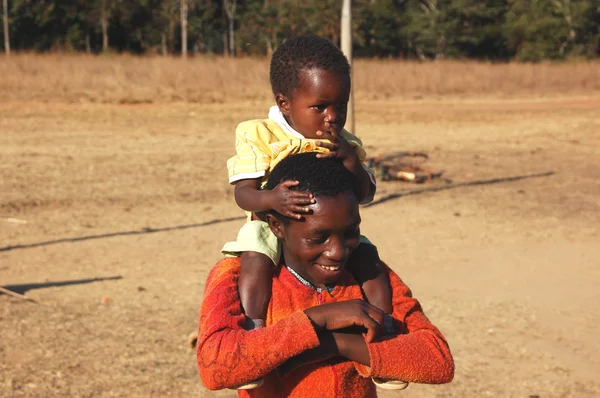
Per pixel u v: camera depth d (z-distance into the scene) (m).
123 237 9.53
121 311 7.08
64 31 70.31
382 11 73.38
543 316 7.14
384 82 30.88
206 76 28.28
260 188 2.28
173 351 6.24
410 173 13.18
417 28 73.00
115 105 22.70
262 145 2.29
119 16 71.50
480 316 7.12
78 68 28.02
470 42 75.06
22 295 7.35
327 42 2.28
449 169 14.71
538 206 11.59
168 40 73.56
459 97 29.42
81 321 6.80
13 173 12.98
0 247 8.98
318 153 2.17
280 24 65.81
